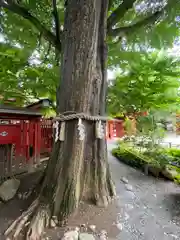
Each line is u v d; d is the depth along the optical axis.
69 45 2.17
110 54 4.00
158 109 5.02
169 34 3.34
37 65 4.65
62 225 1.98
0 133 3.17
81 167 2.30
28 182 3.15
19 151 3.54
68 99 2.14
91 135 2.39
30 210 2.10
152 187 3.28
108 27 2.95
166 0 2.97
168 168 3.99
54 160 2.26
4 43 3.89
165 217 2.26
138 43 3.69
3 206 2.38
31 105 4.79
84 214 2.19
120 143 7.17
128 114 6.67
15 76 4.43
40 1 3.42
